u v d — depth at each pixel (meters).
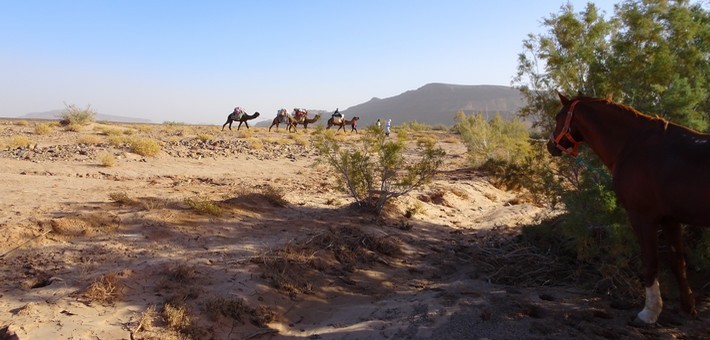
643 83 6.96
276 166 18.41
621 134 5.47
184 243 7.13
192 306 5.39
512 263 7.74
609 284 6.52
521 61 9.05
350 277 7.05
